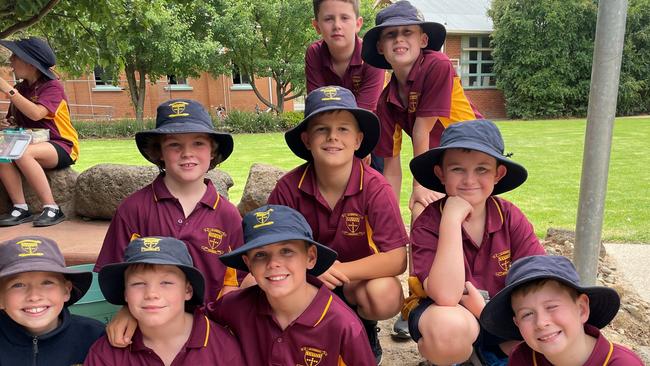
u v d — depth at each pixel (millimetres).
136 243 1937
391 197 2359
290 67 18156
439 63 2850
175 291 1918
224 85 23500
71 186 4016
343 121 2248
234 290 2262
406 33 2844
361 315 2410
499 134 2166
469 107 3033
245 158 9875
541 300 1657
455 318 2016
